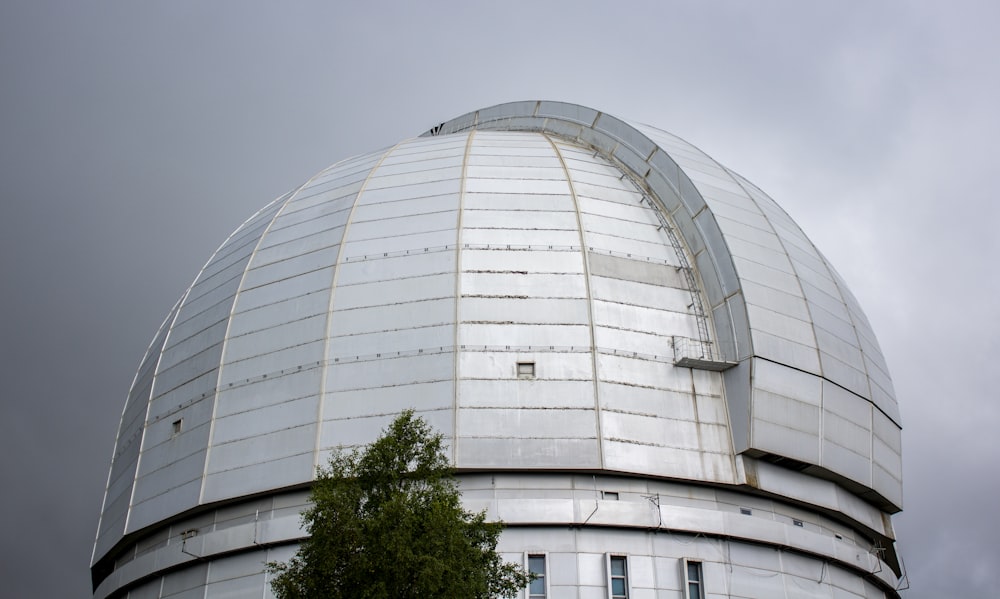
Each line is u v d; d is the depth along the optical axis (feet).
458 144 148.56
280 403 117.50
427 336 116.67
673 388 117.39
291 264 130.72
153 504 122.31
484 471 108.88
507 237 125.49
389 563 73.36
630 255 127.75
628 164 147.33
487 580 80.69
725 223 130.62
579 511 106.11
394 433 87.15
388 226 129.39
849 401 125.08
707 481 112.57
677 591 105.60
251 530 109.70
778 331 122.01
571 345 116.16
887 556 134.21
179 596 112.88
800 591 111.86
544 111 171.01
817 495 119.03
